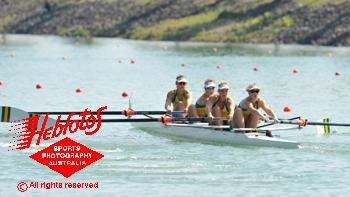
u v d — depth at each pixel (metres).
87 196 31.16
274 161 38.94
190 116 50.38
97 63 134.50
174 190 32.19
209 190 32.19
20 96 73.19
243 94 75.56
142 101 69.62
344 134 49.56
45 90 80.00
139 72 111.06
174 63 134.75
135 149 43.47
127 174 35.62
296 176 34.97
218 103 48.22
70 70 114.56
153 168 37.06
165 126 51.41
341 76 102.38
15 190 32.31
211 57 154.62
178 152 42.34
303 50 178.62
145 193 31.64
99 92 78.25
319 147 43.50
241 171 36.25
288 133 50.44
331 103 67.56
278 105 66.06
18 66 122.25
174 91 52.47
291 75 104.38
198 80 95.25
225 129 47.97
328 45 198.38
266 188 32.50
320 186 32.84
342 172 35.84
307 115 59.03
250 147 44.12
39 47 199.62
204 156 40.81
